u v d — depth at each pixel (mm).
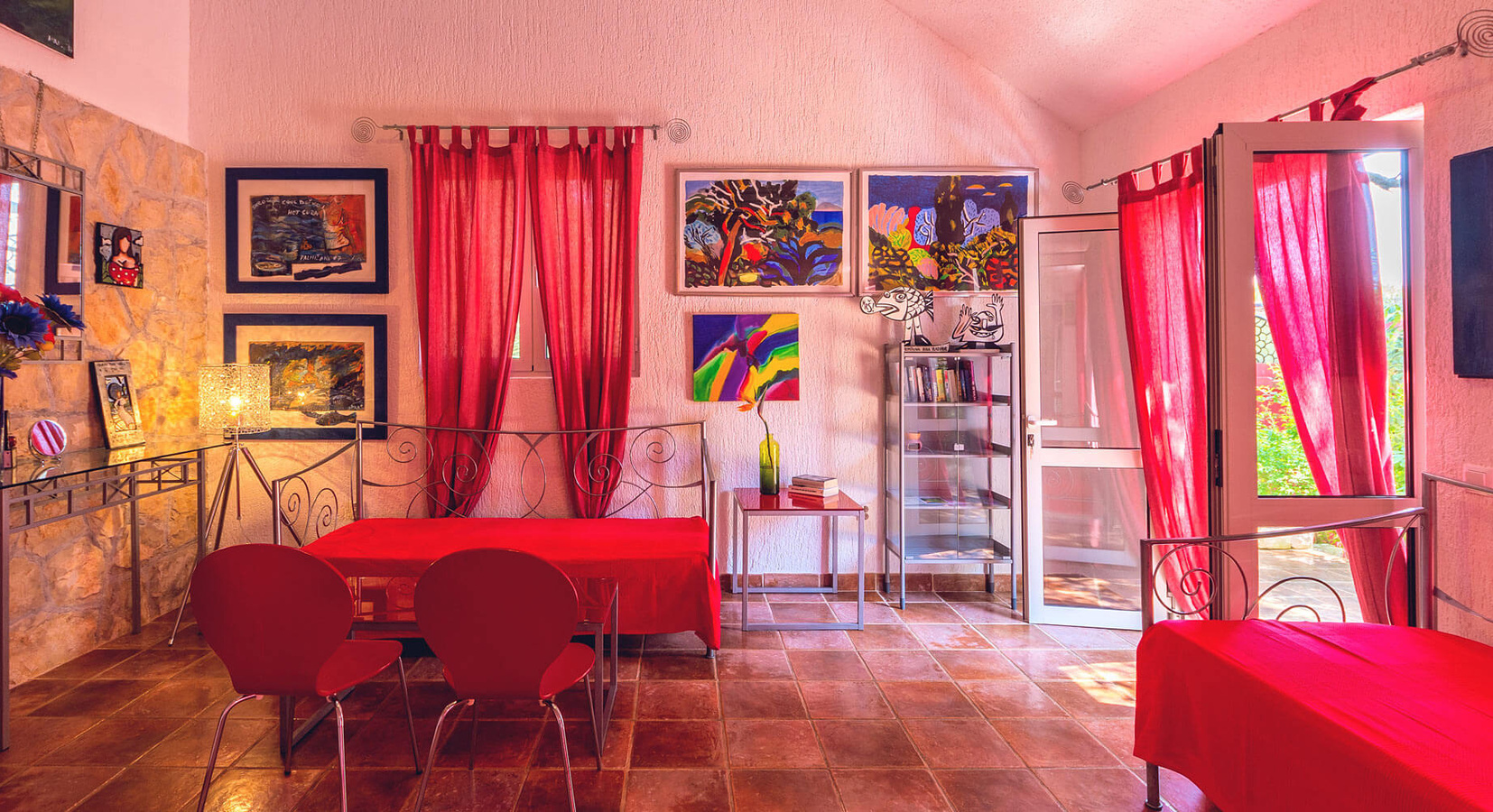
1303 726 1650
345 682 2088
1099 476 3867
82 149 3332
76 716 2723
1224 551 2812
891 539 4305
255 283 4191
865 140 4324
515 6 4223
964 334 4273
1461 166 2457
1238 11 3211
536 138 4129
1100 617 3756
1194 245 3271
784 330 4305
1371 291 2740
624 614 3223
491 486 4254
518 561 1888
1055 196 4398
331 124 4203
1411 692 1754
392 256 4234
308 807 2172
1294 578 2785
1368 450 2781
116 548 3512
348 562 3146
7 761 2406
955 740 2602
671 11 4270
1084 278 3861
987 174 4316
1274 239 2781
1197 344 3285
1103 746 2562
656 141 4270
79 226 3303
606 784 2309
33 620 3074
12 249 2990
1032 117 4391
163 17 3932
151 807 2160
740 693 2980
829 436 4348
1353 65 2855
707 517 4312
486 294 4172
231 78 4184
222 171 4184
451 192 4148
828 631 3717
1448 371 2572
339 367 4223
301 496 4219
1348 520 2760
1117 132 4203
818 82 4309
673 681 3094
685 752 2506
